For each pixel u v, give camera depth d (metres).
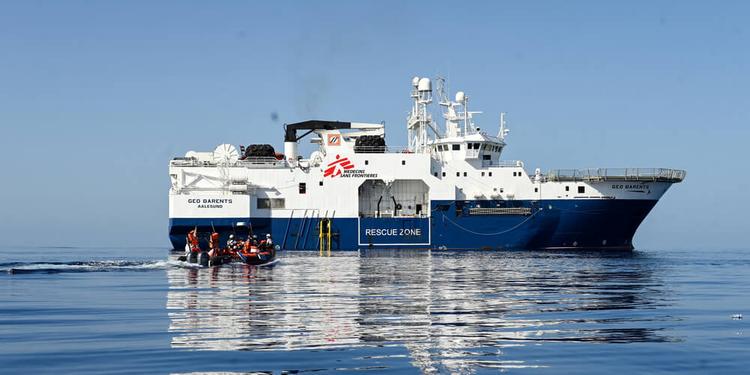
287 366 18.06
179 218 84.75
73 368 17.83
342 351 19.98
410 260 68.12
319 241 86.56
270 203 86.88
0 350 20.16
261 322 25.52
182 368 17.81
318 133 95.19
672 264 68.25
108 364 18.27
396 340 21.75
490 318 26.72
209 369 17.70
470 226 87.44
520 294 36.28
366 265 60.38
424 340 21.77
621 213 86.81
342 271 53.09
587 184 86.50
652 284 43.56
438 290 38.22
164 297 34.50
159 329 23.89
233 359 18.86
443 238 87.44
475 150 87.31
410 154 87.25
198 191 85.94
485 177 87.69
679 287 41.59
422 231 87.44
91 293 36.84
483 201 87.31
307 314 27.75
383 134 94.94
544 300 33.38
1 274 51.84
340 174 86.94
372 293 36.44
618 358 19.12
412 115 97.06
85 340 21.75
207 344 21.05
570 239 87.62
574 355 19.53
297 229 86.69
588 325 24.98
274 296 34.88
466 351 20.03
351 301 32.53
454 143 88.12
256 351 19.97
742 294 37.25
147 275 49.91
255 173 86.75
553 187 86.94
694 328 24.38
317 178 87.06
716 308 30.50
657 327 24.61
